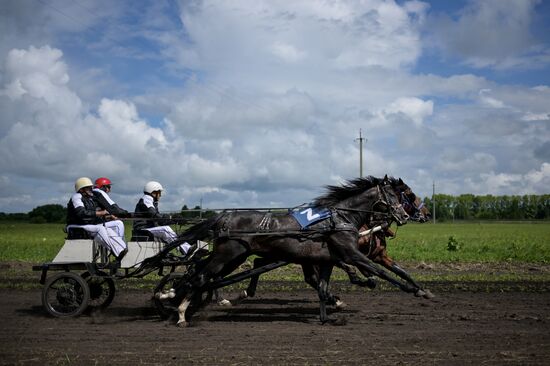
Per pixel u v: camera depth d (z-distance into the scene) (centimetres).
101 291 1098
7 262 2023
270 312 1066
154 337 848
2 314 1042
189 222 1035
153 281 1514
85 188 1044
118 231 1009
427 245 2859
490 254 2286
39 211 9531
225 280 977
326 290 955
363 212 1005
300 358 721
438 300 1174
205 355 742
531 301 1157
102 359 727
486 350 754
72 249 992
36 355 750
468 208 15375
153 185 1067
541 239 3609
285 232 943
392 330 884
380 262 1125
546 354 733
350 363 696
